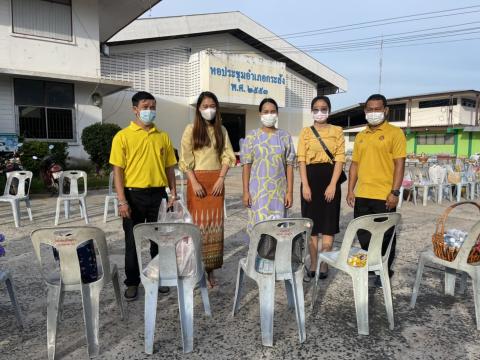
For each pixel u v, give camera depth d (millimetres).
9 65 10086
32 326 2838
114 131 10695
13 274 3846
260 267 2803
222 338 2684
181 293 2564
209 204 3385
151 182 3250
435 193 8867
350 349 2555
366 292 2764
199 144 3320
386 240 3447
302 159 3645
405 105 27906
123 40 14359
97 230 2451
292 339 2678
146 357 2451
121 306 2879
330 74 21219
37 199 8305
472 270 2838
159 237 2498
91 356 2445
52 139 10805
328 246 3674
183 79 16625
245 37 18438
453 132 25578
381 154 3379
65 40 10867
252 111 19641
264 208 3266
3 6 9898
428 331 2797
